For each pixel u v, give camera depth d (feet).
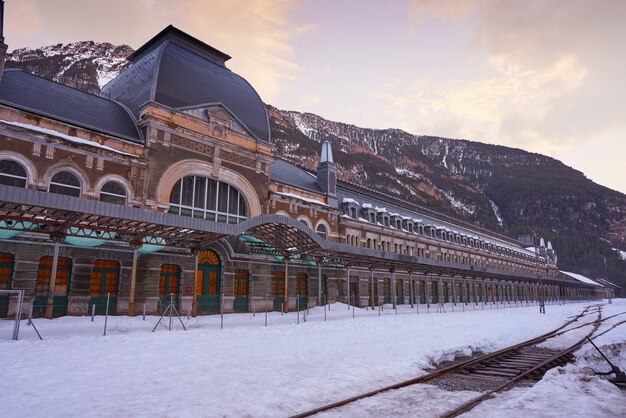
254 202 108.88
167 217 65.16
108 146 84.43
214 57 118.11
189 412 25.17
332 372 37.19
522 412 25.95
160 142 91.09
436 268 144.05
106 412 24.82
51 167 75.41
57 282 76.64
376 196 183.52
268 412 26.11
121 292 82.94
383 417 26.78
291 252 102.06
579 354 56.44
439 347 53.31
